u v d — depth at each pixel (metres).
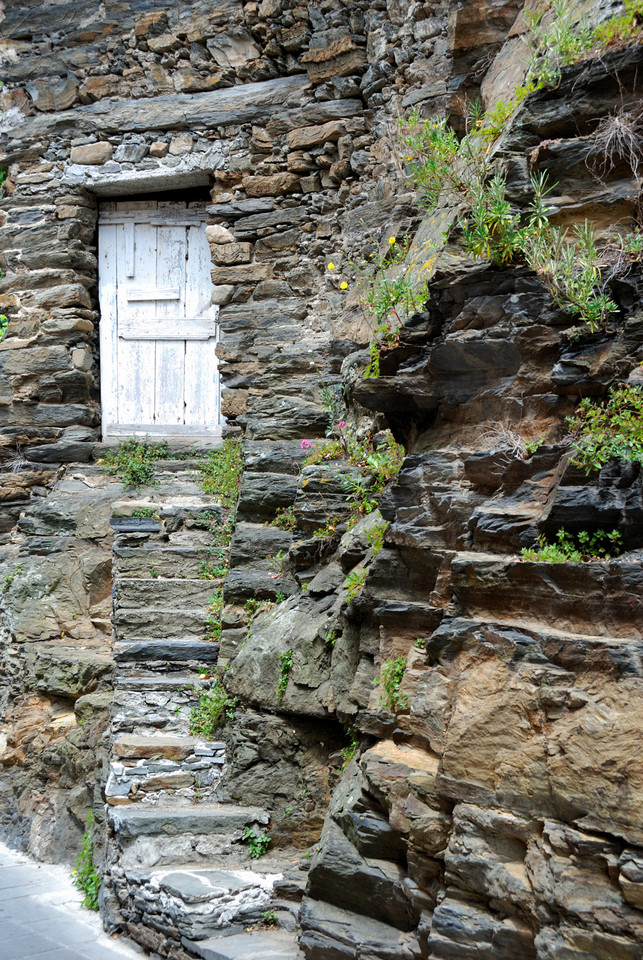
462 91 5.84
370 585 4.47
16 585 7.80
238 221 8.31
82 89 8.85
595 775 3.05
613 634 3.27
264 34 8.09
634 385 3.53
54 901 5.71
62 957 4.84
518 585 3.52
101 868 5.59
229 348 8.26
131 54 8.70
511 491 3.93
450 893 3.45
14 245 8.99
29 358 8.85
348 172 7.79
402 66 7.14
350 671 4.87
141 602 6.58
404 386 4.37
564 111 4.05
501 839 3.34
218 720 5.75
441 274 4.25
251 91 8.30
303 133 7.97
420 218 6.57
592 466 3.54
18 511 8.66
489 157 4.47
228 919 4.68
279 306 8.13
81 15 8.81
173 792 5.50
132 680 6.06
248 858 5.14
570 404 3.83
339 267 7.73
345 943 3.88
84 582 7.70
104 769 5.89
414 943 3.70
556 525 3.59
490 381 4.16
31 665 7.35
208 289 8.90
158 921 4.80
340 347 7.14
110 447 8.84
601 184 3.99
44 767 6.92
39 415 8.86
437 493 4.20
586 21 4.26
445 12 6.76
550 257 3.90
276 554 6.29
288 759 5.30
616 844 2.99
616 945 2.88
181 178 8.62
